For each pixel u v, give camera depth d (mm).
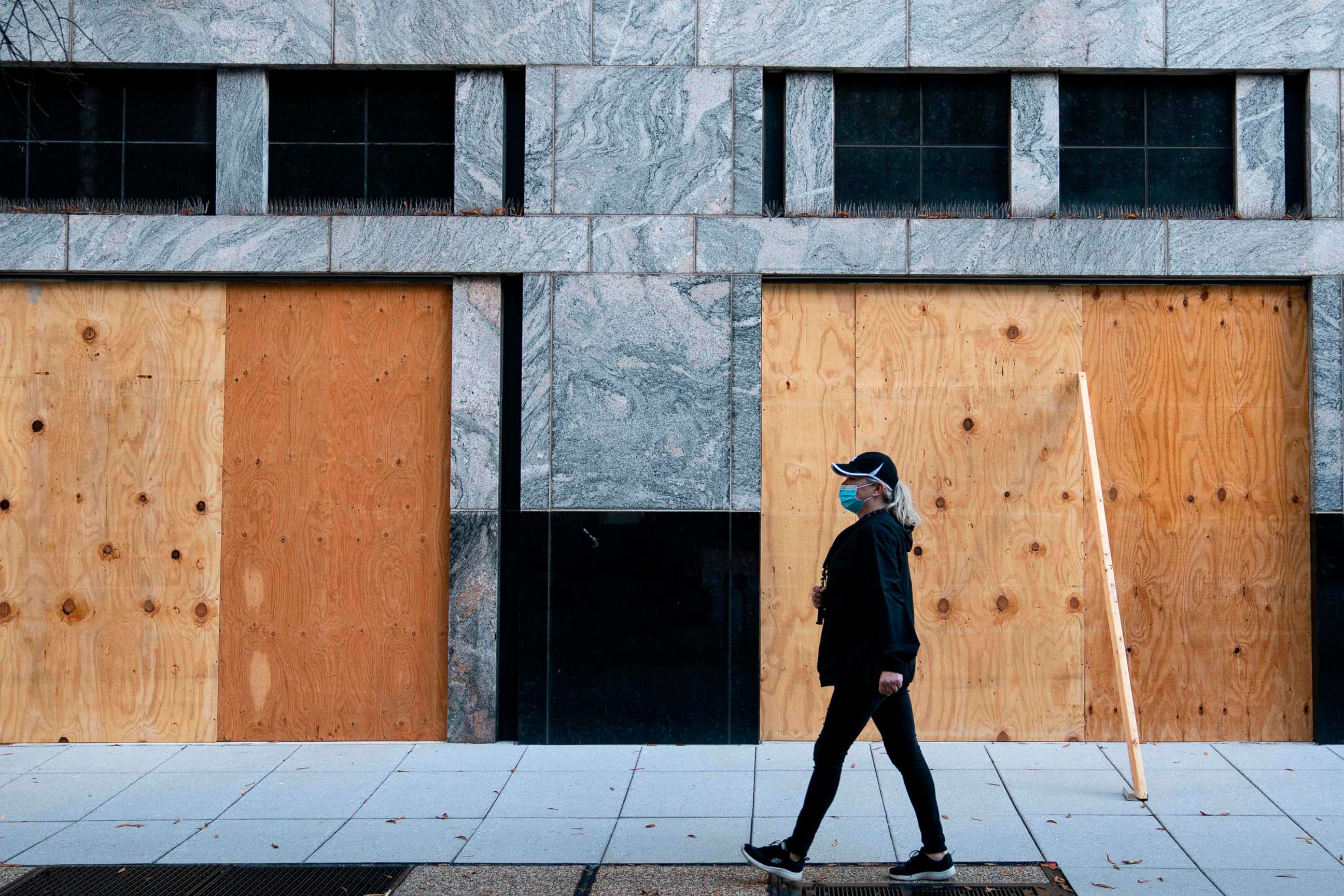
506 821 5082
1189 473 6500
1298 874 4355
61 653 6547
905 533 4414
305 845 4785
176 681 6551
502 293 6562
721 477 6402
